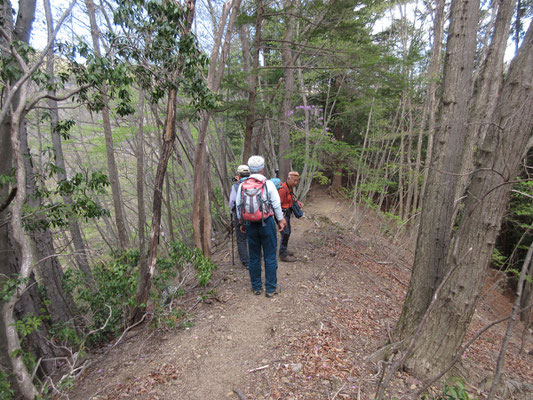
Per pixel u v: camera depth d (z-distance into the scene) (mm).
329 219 9008
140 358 2980
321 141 6434
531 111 2064
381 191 7434
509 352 4148
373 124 8719
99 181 3748
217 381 2537
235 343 3004
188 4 2996
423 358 2576
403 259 7047
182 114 5594
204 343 3043
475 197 2295
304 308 3576
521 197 6441
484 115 5180
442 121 2639
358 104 6590
